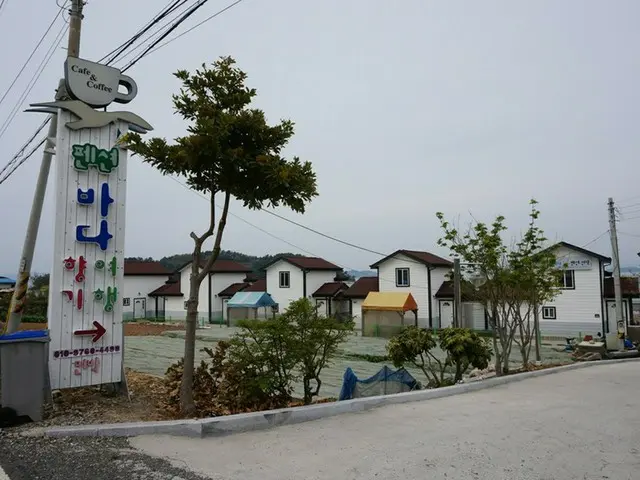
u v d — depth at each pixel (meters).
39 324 25.81
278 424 6.25
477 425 6.42
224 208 7.20
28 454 4.85
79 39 9.61
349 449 5.28
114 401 7.16
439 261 36.38
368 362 19.69
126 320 46.94
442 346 10.73
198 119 6.62
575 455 5.22
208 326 41.56
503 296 12.37
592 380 10.84
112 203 7.39
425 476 4.54
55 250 6.86
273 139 7.18
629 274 33.44
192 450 5.11
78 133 7.18
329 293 40.50
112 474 4.40
